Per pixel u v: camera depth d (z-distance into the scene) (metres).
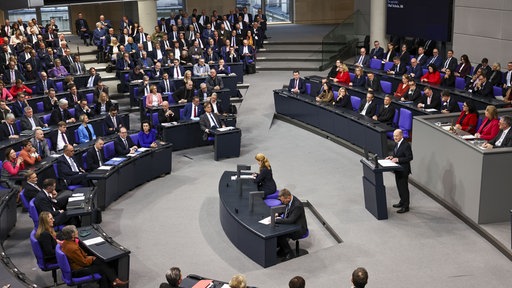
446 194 12.49
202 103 18.30
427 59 21.00
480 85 16.81
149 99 18.58
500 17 19.19
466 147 11.62
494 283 9.71
